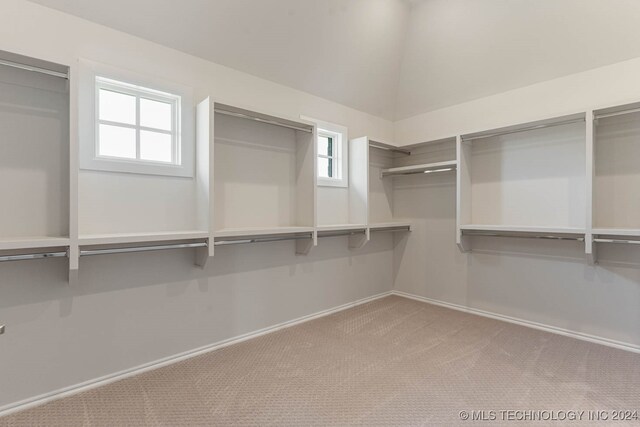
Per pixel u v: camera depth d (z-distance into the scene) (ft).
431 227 11.74
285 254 9.46
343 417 5.28
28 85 5.60
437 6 9.13
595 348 7.89
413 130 12.27
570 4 7.51
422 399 5.75
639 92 7.55
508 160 9.78
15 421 5.22
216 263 8.03
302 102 9.83
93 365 6.28
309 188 9.10
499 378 6.46
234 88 8.27
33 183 5.66
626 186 7.82
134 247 6.37
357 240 10.96
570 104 8.57
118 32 6.50
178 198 7.34
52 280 5.84
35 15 5.65
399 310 10.94
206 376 6.61
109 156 6.46
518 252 9.67
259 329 8.87
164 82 7.04
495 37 8.88
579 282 8.59
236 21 7.44
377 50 10.05
